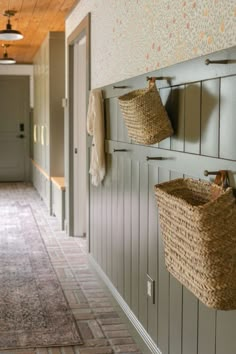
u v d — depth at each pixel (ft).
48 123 22.02
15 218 21.24
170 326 7.61
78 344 9.29
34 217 21.52
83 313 10.80
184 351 7.05
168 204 5.57
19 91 32.89
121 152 10.30
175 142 7.28
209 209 4.82
